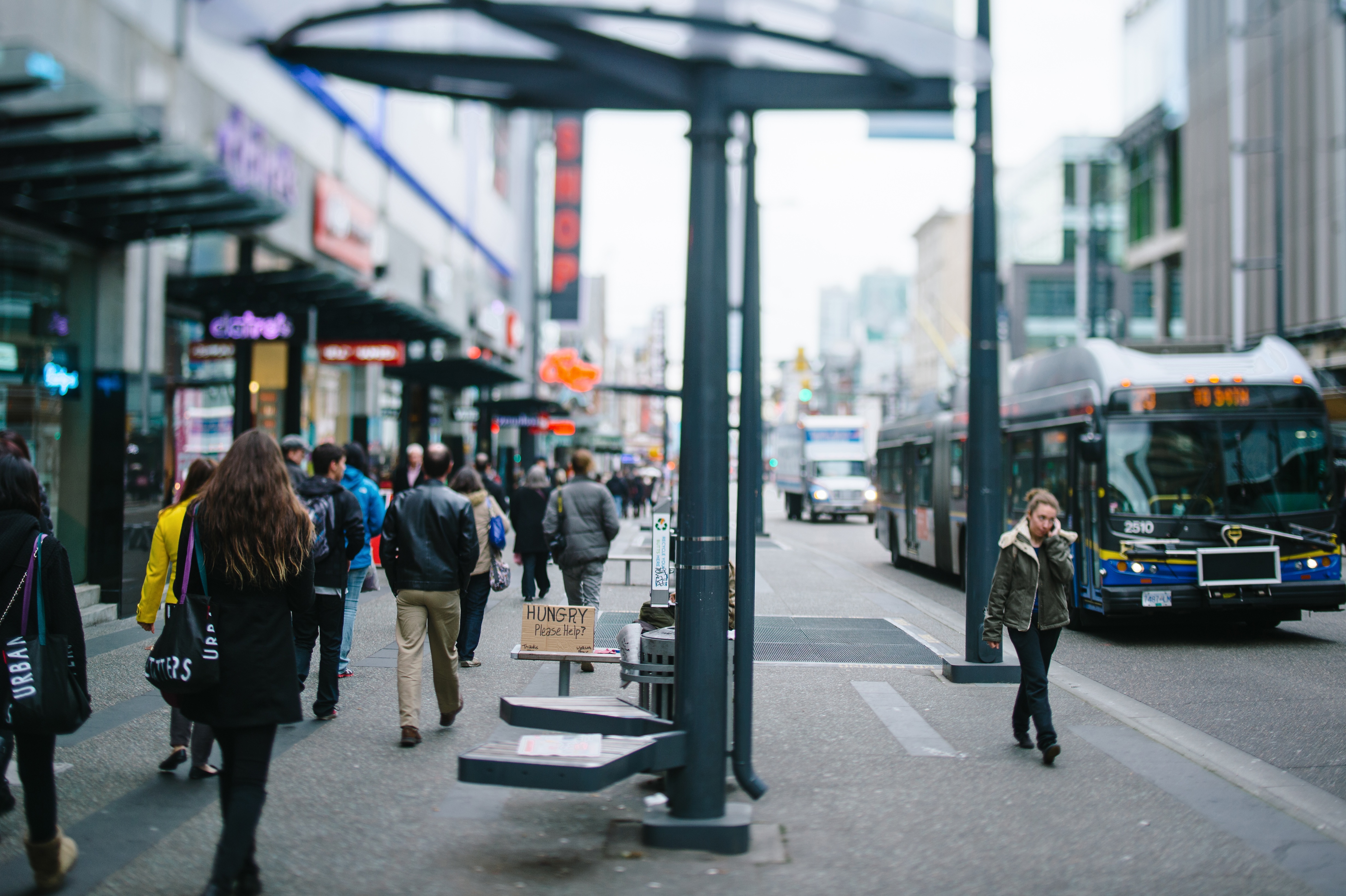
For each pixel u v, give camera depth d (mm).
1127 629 12258
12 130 8930
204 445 15914
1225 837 5020
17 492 4176
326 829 4961
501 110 5078
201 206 11062
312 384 21641
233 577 4043
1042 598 6398
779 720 7332
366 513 8695
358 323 19297
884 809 5387
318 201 17750
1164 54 53031
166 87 11828
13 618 4051
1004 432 14805
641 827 4977
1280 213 28750
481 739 6590
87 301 11820
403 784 5668
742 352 7391
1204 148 46281
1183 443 11320
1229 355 11859
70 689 4082
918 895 4262
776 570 19016
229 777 4078
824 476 40000
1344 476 12719
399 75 4766
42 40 9344
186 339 15453
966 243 100938
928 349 103812
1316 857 4750
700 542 4852
